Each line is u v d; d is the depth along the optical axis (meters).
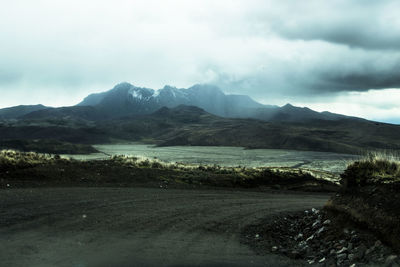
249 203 16.67
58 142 197.00
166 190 18.86
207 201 16.11
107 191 16.27
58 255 7.03
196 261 7.30
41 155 24.98
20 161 20.22
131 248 7.85
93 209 11.75
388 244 7.41
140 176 22.83
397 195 8.77
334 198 11.71
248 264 7.37
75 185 17.55
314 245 9.18
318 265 7.41
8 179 17.12
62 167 21.42
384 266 6.42
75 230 8.97
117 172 22.94
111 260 6.95
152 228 9.87
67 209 11.38
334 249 8.36
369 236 8.13
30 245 7.54
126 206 12.84
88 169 22.44
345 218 9.73
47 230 8.79
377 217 8.48
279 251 8.66
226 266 7.14
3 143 181.12
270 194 22.08
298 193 24.66
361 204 9.62
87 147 188.88
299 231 11.37
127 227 9.71
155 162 30.67
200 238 9.24
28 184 16.28
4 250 7.12
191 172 28.03
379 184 10.02
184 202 15.10
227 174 28.92
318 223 10.95
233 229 10.65
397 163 11.23
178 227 10.27
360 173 11.36
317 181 31.53
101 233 8.89
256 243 9.30
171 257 7.44
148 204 13.73
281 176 30.56
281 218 13.12
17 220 9.45
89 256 7.09
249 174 29.64
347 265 7.16
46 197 13.21
